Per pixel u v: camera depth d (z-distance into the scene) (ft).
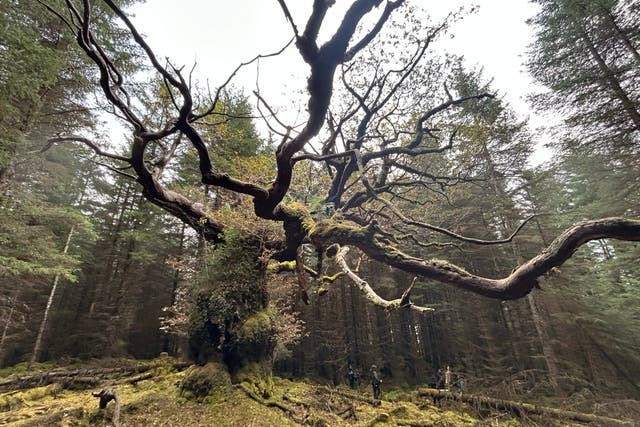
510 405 32.89
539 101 38.14
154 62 11.34
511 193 55.77
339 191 25.39
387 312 10.32
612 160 35.22
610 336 48.39
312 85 9.76
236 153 43.16
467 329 57.11
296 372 58.59
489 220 56.70
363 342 60.23
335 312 63.82
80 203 66.28
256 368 27.71
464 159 28.71
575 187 55.01
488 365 51.85
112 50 29.81
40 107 28.07
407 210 34.22
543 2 40.29
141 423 20.67
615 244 41.34
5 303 44.78
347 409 31.53
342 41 8.66
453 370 52.49
